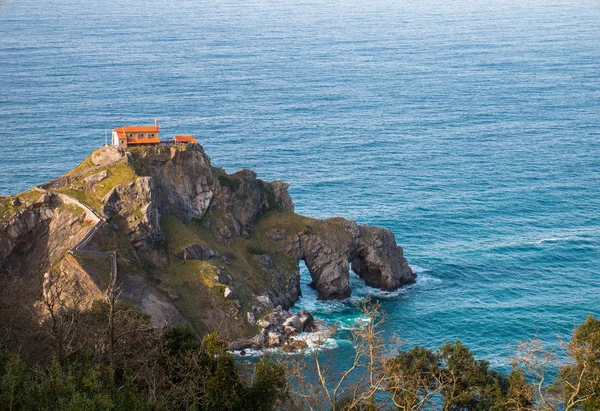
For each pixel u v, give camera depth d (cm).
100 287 14550
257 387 8275
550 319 15612
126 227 16000
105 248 15425
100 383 7569
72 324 9119
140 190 16275
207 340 8819
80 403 6875
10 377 7088
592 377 8175
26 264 16088
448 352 10081
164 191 17100
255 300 15962
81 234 15550
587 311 15925
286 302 16800
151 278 15462
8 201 16462
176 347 9856
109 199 16212
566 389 8450
